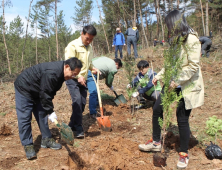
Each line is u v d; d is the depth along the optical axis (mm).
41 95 2820
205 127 3922
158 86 4840
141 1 20812
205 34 20281
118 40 10727
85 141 3568
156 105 2873
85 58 3723
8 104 5242
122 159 2867
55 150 3271
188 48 2439
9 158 2988
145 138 3637
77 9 26094
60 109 5004
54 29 26953
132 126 4184
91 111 4551
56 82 2836
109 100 5695
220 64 8430
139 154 3094
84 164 2822
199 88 2668
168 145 3301
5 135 3773
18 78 2990
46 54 32781
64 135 2854
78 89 3713
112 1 20422
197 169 2715
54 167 2811
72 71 2834
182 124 2705
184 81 2609
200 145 3311
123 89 6469
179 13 2586
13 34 24188
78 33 29375
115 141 3396
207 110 4848
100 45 30656
